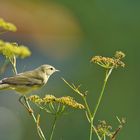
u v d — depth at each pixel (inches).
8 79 350.3
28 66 808.9
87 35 949.2
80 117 787.4
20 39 794.8
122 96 860.0
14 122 824.3
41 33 834.2
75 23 936.3
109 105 844.0
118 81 871.1
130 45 943.7
